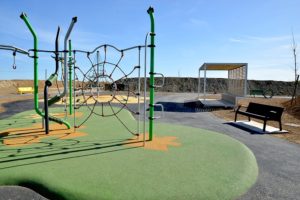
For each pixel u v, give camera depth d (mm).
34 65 8523
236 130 9586
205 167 5184
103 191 4090
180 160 5609
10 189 4379
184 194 4055
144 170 4988
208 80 53875
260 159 6156
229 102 21594
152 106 7379
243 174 4863
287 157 6316
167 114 13844
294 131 9477
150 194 4023
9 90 40562
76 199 3961
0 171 4832
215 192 4164
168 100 23875
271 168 5543
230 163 5438
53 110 14352
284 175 5156
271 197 4227
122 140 7430
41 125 9734
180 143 7094
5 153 6062
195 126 10359
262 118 9461
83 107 15977
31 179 4535
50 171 4871
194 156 5902
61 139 7527
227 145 6898
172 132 8586
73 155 5938
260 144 7539
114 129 9055
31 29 8211
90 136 7949
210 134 8289
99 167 5133
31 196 4148
